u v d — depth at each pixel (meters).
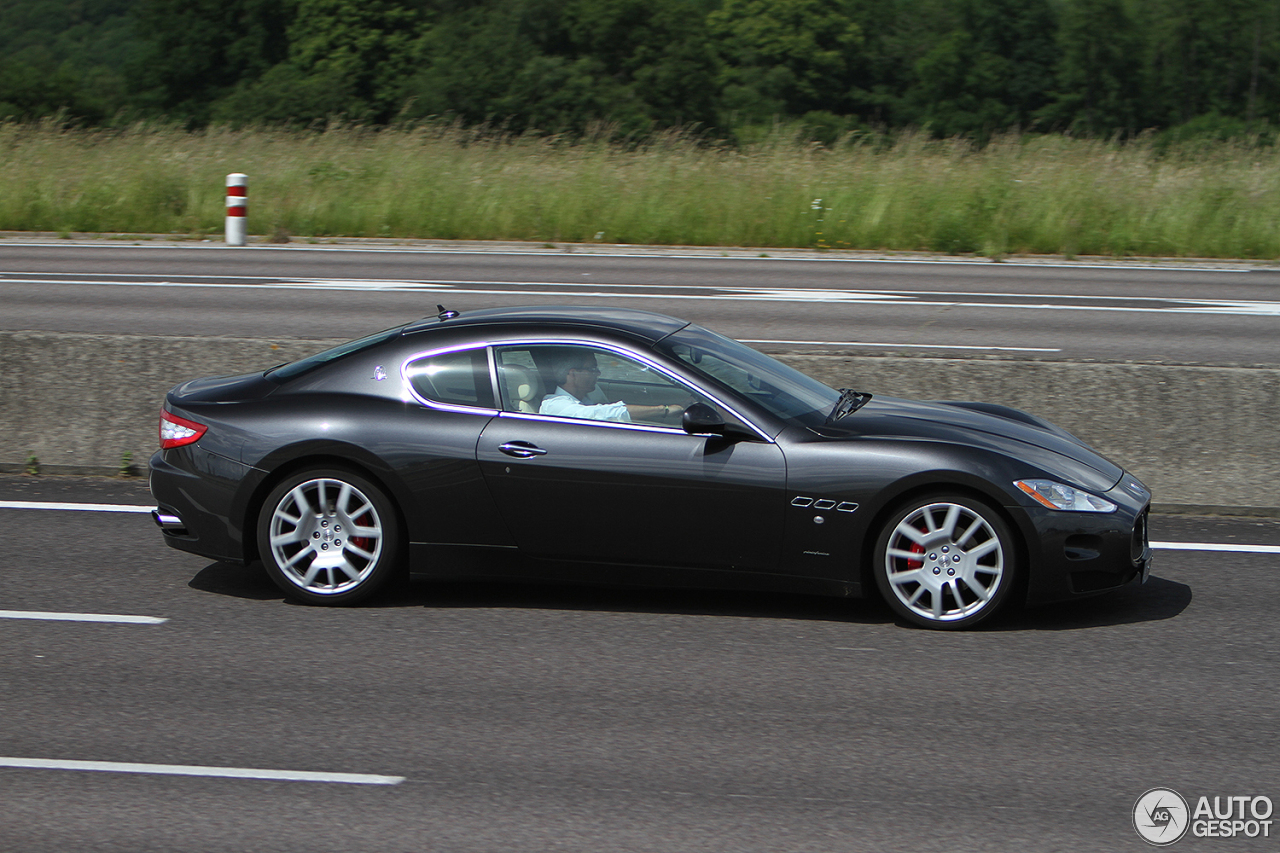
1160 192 36.72
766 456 9.67
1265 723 7.91
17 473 14.54
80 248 34.44
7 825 6.52
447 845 6.33
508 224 37.91
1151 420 13.44
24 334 14.77
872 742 7.59
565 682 8.55
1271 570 11.20
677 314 23.75
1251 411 13.24
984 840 6.41
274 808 6.71
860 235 36.34
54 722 7.82
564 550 9.97
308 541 10.20
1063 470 9.80
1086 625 9.77
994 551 9.55
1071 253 34.19
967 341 21.12
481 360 10.18
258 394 10.42
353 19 95.00
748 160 39.97
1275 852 6.33
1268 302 26.08
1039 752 7.46
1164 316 24.09
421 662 8.92
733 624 9.80
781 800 6.83
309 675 8.65
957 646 9.30
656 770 7.19
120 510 12.96
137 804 6.75
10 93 100.75
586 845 6.34
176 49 106.12
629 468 9.76
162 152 41.75
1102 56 122.75
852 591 9.73
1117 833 6.50
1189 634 9.55
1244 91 121.69
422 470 9.95
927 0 138.88
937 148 40.91
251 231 38.09
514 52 89.25
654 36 95.06
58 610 9.96
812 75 131.75
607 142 42.53
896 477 9.52
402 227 38.44
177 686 8.43
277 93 93.38
